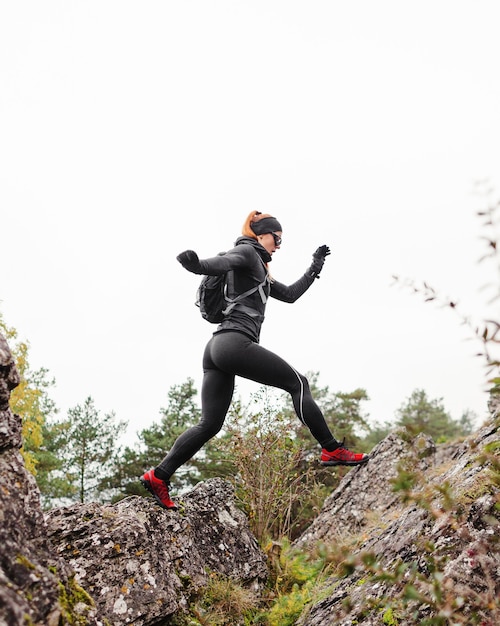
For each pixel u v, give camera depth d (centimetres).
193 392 2216
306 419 402
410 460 232
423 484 233
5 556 205
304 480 801
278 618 447
